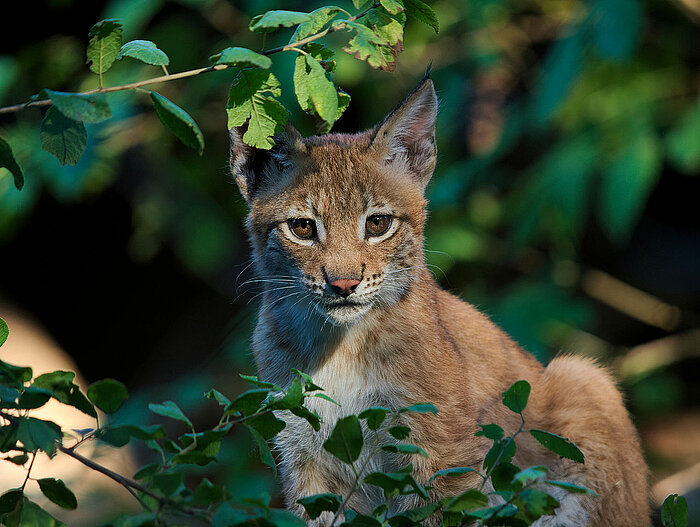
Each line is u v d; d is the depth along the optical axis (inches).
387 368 282.8
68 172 476.4
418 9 202.7
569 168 463.2
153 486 165.6
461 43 537.0
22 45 603.8
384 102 538.6
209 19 525.3
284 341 295.4
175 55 524.4
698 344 555.2
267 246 298.4
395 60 204.8
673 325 589.3
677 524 206.7
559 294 480.4
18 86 527.8
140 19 468.1
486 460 191.8
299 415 187.2
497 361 319.0
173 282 673.0
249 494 374.3
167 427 526.9
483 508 183.8
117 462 319.0
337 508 183.5
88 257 663.8
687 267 645.9
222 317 642.2
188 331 647.8
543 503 168.9
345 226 286.2
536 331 464.4
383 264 286.2
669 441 576.4
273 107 197.6
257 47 485.1
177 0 506.3
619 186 448.5
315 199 287.3
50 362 585.0
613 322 623.2
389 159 302.4
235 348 467.2
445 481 272.2
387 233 291.4
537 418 314.5
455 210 534.6
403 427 187.5
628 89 496.7
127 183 559.2
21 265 653.9
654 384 561.6
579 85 505.0
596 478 308.0
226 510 160.9
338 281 274.7
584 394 320.8
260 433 184.2
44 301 655.8
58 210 639.8
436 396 279.3
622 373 537.0
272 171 301.9
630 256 653.9
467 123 534.0
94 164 493.0
